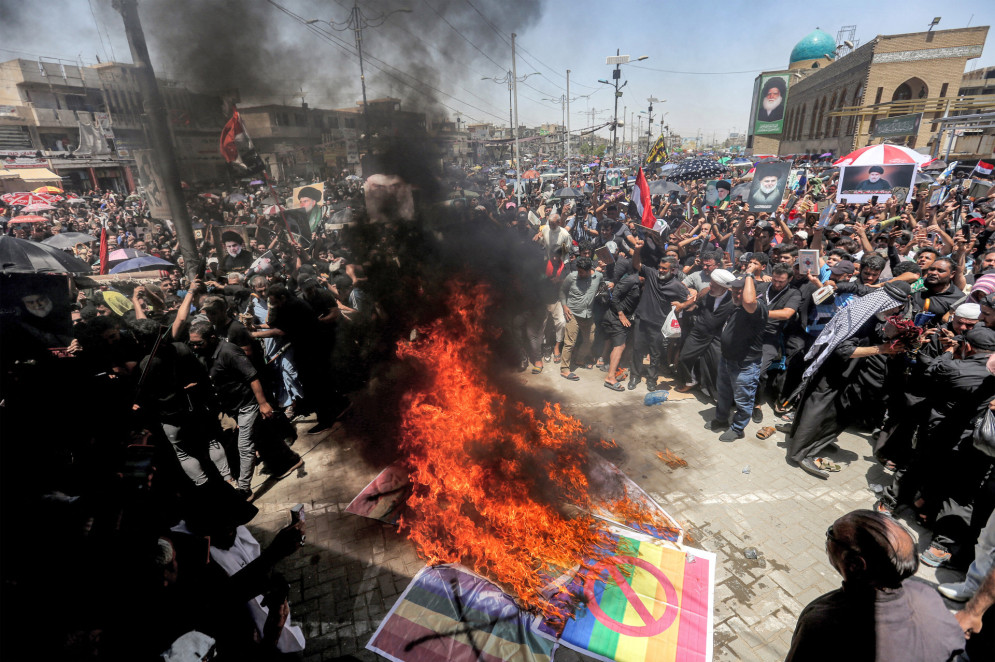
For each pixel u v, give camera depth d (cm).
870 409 414
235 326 438
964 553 315
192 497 241
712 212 1084
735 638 283
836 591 171
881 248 705
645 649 273
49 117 2406
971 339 320
